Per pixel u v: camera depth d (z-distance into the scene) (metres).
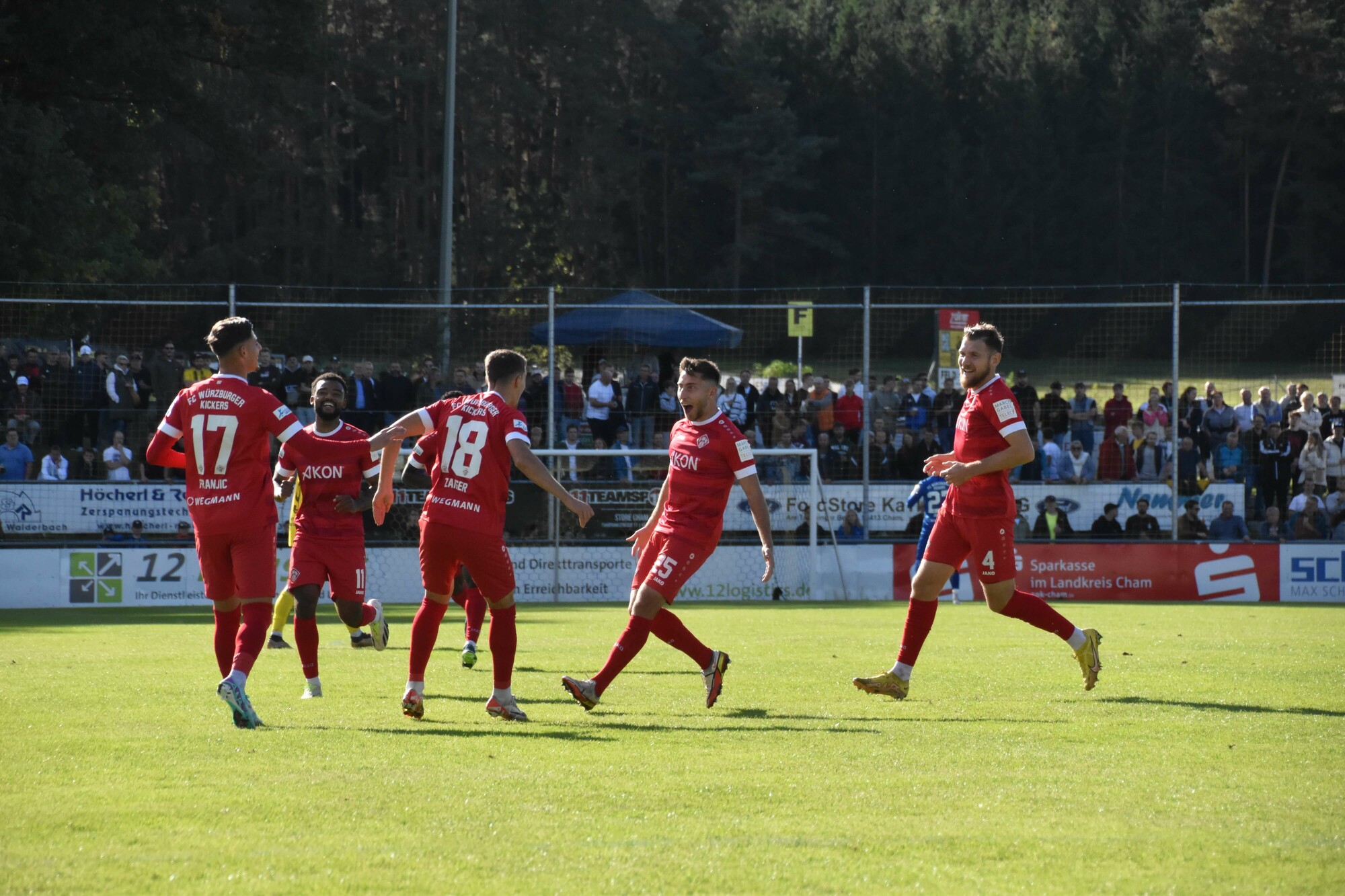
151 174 190.50
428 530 23.94
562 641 42.84
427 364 69.56
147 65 113.25
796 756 19.73
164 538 67.12
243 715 22.55
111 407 66.94
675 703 26.64
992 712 24.77
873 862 13.66
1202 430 71.38
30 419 66.12
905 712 24.97
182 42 121.94
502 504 24.14
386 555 68.81
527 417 70.69
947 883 12.93
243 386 23.66
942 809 16.06
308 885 12.84
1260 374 72.81
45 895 12.49
